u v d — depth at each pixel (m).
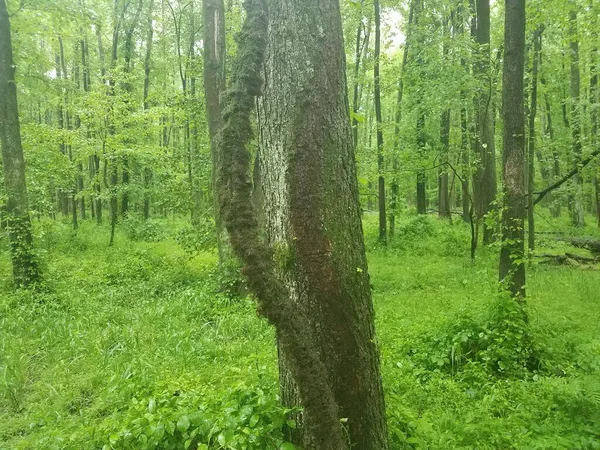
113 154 16.08
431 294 8.58
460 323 5.76
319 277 2.59
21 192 9.45
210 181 11.47
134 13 21.34
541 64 15.36
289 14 2.66
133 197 19.25
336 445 2.37
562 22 10.68
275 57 2.69
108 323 6.88
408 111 13.44
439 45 12.24
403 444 3.19
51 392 4.88
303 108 2.61
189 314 7.52
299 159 2.61
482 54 11.28
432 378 4.86
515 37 6.26
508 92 6.35
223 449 2.97
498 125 13.41
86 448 3.60
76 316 7.57
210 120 8.98
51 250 14.54
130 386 4.59
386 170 14.39
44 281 9.27
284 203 2.66
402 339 5.86
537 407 4.12
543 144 15.08
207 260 12.32
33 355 5.99
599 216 19.52
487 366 5.13
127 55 21.41
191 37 20.59
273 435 2.90
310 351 2.37
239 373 4.57
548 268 10.91
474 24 14.41
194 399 3.58
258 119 2.83
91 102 15.55
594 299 7.73
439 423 3.84
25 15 11.50
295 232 2.63
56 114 24.92
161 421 3.32
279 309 2.30
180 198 13.62
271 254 2.41
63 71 24.58
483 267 10.80
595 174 9.45
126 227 18.31
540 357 5.26
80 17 11.79
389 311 7.39
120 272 10.71
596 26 10.48
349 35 15.24
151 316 7.34
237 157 2.36
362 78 15.05
